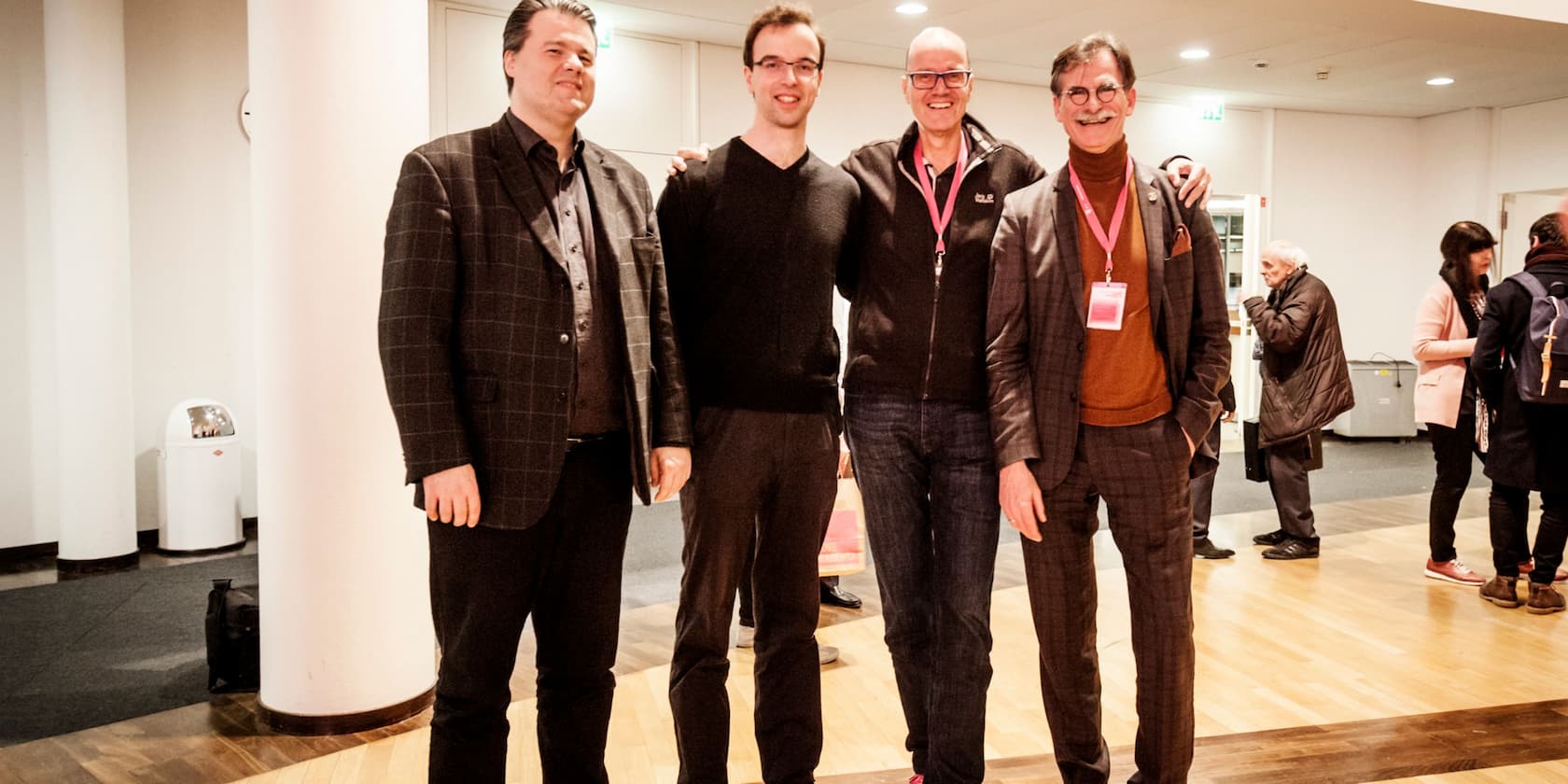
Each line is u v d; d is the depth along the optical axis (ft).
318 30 9.29
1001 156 7.56
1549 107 30.17
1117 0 19.81
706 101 24.03
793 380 6.86
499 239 6.02
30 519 17.99
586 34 6.24
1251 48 23.73
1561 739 9.67
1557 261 13.12
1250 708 10.46
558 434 6.06
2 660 12.37
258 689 11.16
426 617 10.41
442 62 20.72
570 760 6.59
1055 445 6.96
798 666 7.23
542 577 6.44
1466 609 13.98
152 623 14.03
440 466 5.75
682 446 6.63
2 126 17.33
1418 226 33.58
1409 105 31.32
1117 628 13.14
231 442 18.65
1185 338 6.89
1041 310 6.99
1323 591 14.92
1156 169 7.17
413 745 9.61
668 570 16.80
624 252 6.49
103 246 17.08
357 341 9.56
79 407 17.02
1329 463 27.37
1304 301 15.93
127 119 18.33
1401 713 10.33
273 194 9.44
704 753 7.06
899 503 7.44
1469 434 15.17
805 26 6.81
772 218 6.84
